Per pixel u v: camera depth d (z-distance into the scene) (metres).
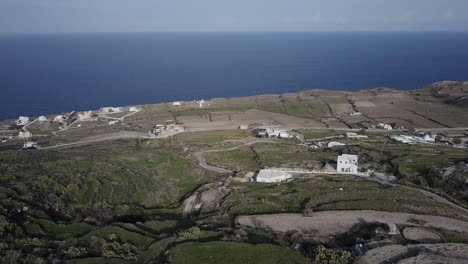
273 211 61.44
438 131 143.50
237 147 117.75
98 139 135.00
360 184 77.50
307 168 92.69
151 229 54.41
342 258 41.72
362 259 41.09
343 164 89.25
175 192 80.50
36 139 138.50
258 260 42.25
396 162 94.12
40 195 62.22
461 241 48.47
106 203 67.00
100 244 46.75
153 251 45.03
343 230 52.38
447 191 74.50
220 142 124.06
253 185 78.81
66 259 41.94
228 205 66.06
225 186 78.56
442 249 43.72
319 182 78.88
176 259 42.34
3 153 98.94
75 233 50.22
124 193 73.62
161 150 111.69
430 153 103.06
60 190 66.81
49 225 51.62
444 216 57.47
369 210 59.28
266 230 52.72
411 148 110.62
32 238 46.66
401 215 57.16
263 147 116.31
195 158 105.38
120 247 45.41
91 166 84.12
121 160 94.88
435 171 83.88
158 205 73.44
